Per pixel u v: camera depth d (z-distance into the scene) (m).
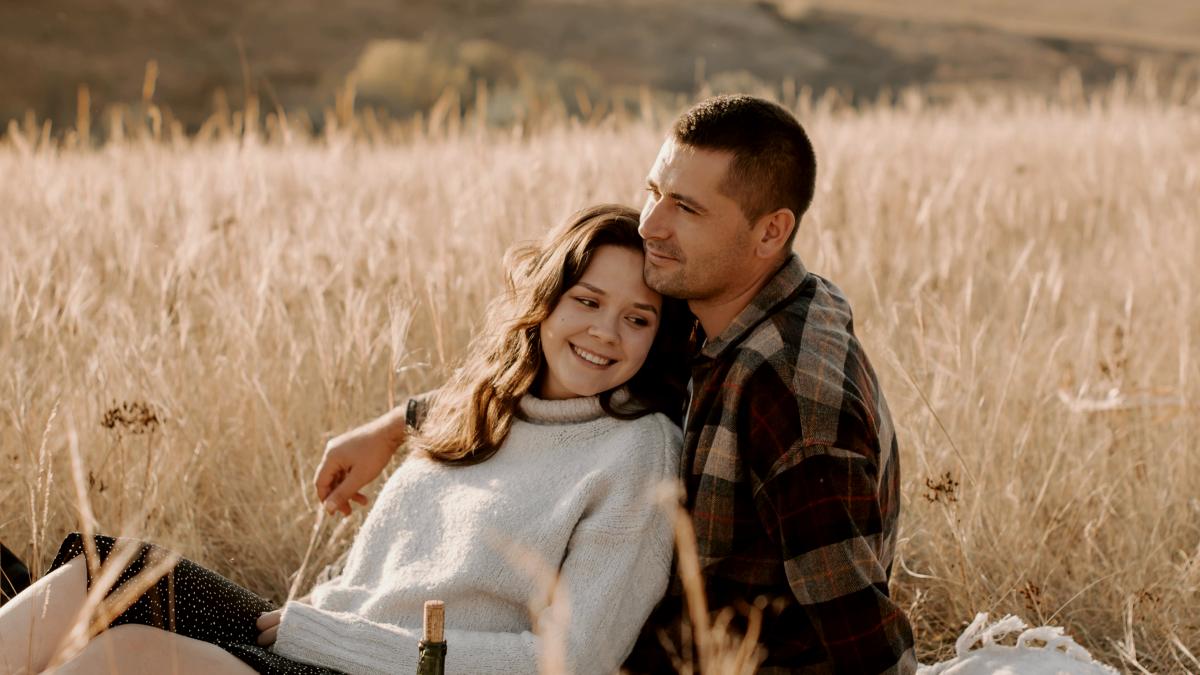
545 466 2.63
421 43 34.19
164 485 3.68
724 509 2.44
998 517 3.67
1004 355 4.46
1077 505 3.78
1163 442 4.11
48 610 2.39
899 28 44.56
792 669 2.46
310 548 3.15
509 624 2.54
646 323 2.67
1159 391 4.43
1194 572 3.49
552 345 2.67
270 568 3.80
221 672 2.37
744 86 28.94
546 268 2.67
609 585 2.44
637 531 2.48
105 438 3.74
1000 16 50.06
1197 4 54.75
